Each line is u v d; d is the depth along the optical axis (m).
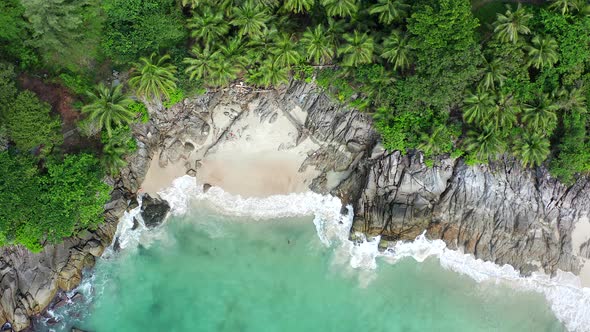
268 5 39.44
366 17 40.16
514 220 43.88
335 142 45.12
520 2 42.19
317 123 44.88
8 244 40.88
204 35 39.34
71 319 43.72
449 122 41.34
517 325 45.56
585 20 38.16
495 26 38.69
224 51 39.66
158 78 39.34
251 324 45.03
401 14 38.59
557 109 40.00
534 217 43.94
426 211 43.72
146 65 38.69
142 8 39.34
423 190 43.41
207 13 38.59
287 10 40.62
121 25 40.06
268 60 40.06
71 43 38.22
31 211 38.06
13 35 37.66
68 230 39.12
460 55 36.19
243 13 38.06
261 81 41.66
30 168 37.44
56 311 43.31
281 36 40.59
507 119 39.72
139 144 43.84
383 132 42.09
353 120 44.00
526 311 45.62
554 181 43.09
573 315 45.25
